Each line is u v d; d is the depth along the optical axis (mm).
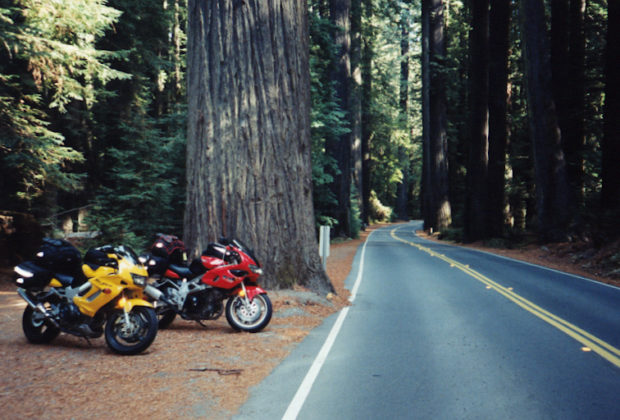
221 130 9867
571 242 23938
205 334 7648
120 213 16469
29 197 16719
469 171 32688
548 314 9711
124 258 6531
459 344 7383
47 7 15469
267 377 5703
